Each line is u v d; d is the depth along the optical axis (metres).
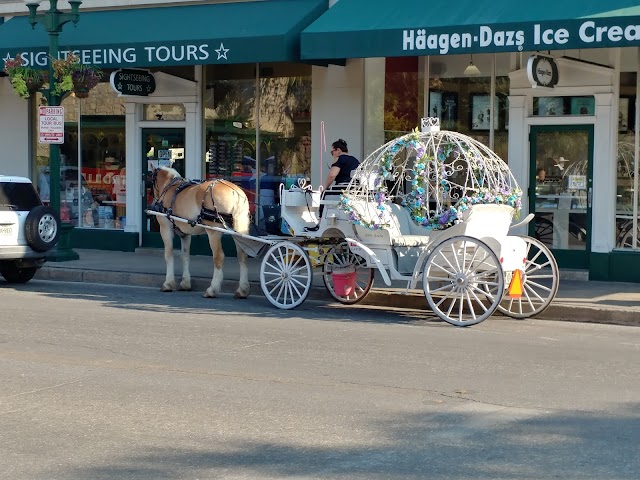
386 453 6.92
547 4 14.44
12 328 11.91
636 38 13.42
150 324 12.30
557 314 13.20
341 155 14.17
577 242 16.16
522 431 7.46
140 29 18.02
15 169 20.94
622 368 9.76
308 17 16.70
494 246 12.03
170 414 7.97
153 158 19.70
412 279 12.49
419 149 12.33
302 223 13.77
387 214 12.77
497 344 11.08
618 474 6.46
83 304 14.03
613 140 15.66
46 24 17.44
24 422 7.75
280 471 6.55
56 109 17.72
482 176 12.49
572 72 15.83
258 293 15.27
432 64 17.08
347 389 8.80
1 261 16.28
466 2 15.25
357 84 17.41
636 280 15.55
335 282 14.05
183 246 15.54
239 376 9.34
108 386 8.92
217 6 18.33
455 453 6.92
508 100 16.45
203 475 6.47
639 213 15.71
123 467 6.65
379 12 15.83
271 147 18.47
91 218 20.50
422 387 8.88
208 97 19.06
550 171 16.28
